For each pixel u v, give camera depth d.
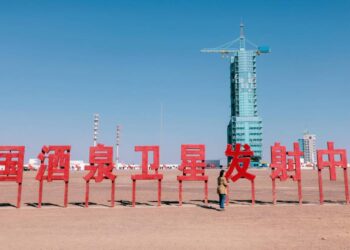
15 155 18.84
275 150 20.23
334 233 11.59
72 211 17.33
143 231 12.02
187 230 12.20
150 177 19.38
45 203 21.12
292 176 20.11
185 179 19.81
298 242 10.22
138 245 9.89
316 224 13.38
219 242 10.25
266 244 9.97
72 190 31.70
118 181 47.75
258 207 18.81
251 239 10.66
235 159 20.16
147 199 23.61
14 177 18.67
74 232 11.88
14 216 15.64
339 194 27.25
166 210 17.67
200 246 9.74
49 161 18.88
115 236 11.17
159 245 9.88
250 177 19.95
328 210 17.48
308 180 48.12
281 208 18.33
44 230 12.25
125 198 24.36
